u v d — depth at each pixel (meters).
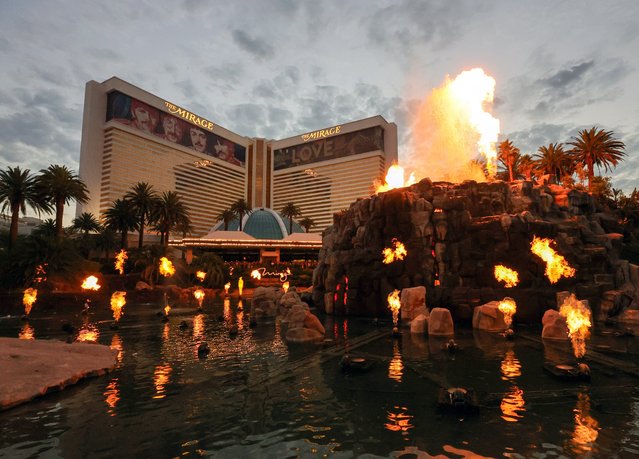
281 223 126.69
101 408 9.42
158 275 50.47
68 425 8.34
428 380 11.98
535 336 20.00
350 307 31.11
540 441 7.47
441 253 28.94
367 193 161.62
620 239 31.08
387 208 31.08
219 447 7.28
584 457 6.78
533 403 9.70
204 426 8.31
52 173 48.72
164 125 144.38
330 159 174.00
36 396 10.05
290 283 69.81
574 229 28.50
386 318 28.81
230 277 63.38
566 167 57.97
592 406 9.46
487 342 18.66
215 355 15.88
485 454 6.92
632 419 8.61
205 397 10.32
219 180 169.62
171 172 145.75
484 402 9.79
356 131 169.50
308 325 20.52
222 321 27.84
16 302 34.91
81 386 11.28
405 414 9.00
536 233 27.59
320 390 10.98
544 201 31.38
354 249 32.50
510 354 15.80
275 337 20.59
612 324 23.70
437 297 27.62
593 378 12.05
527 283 26.95
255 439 7.64
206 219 161.75
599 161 53.34
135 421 8.59
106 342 19.11
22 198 46.25
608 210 48.16
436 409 9.32
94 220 82.12
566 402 9.77
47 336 21.05
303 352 16.50
